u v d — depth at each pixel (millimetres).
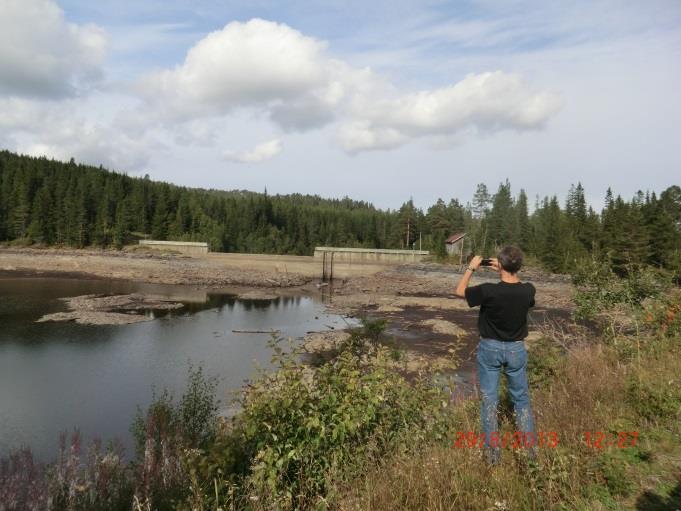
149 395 15516
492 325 4043
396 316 32594
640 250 47469
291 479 3828
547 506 3182
